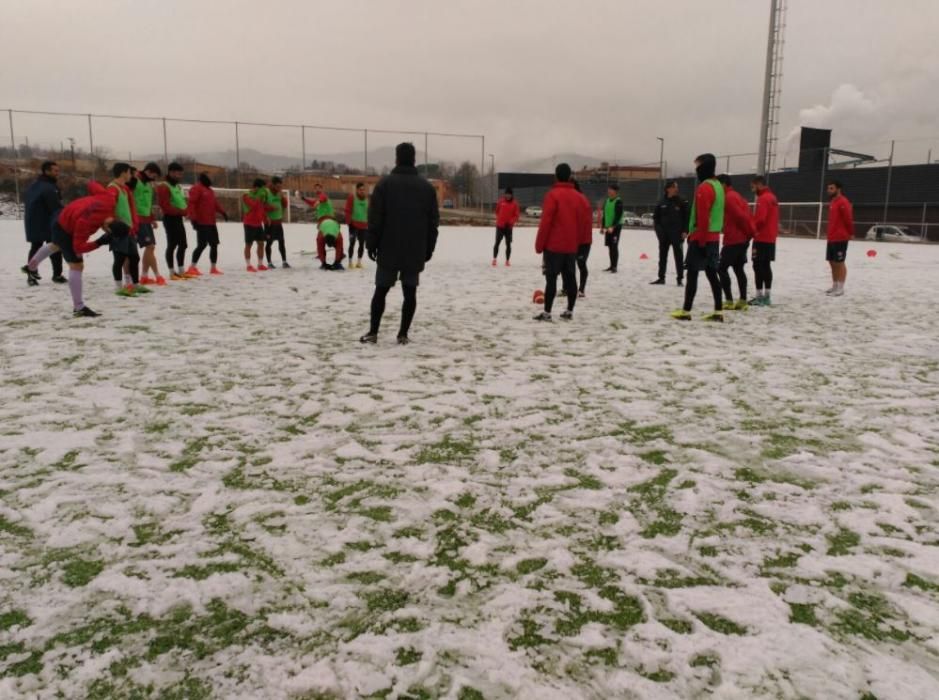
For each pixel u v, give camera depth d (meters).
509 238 13.37
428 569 2.06
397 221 5.18
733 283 10.80
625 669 1.61
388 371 4.60
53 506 2.46
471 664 1.62
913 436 3.35
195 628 1.75
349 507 2.49
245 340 5.57
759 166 20.75
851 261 16.47
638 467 2.92
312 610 1.84
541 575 2.04
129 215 7.91
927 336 6.13
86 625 1.76
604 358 5.11
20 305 7.06
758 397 4.06
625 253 18.55
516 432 3.37
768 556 2.16
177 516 2.40
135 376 4.34
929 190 32.09
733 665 1.62
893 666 1.62
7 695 1.49
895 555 2.17
